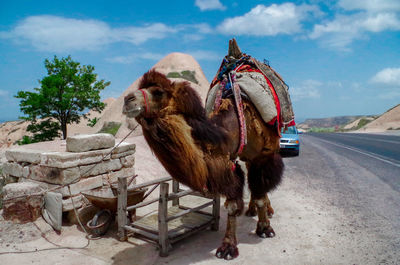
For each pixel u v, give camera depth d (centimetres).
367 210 605
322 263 412
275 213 598
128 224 512
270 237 495
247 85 445
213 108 430
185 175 347
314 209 616
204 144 355
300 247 459
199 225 502
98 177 588
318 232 508
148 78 345
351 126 8238
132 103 321
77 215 538
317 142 2327
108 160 607
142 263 425
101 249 471
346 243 466
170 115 337
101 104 1723
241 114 407
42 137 1639
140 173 828
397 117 5466
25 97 1581
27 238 485
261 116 441
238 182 407
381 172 982
